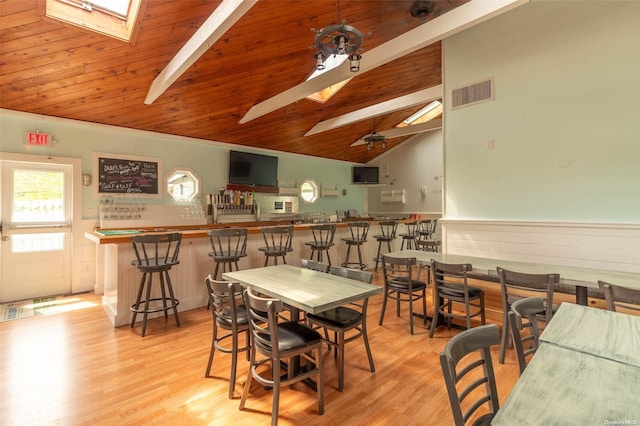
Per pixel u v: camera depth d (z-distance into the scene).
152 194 5.35
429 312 3.70
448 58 4.10
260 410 1.97
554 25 3.26
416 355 2.67
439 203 8.06
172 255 3.71
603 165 3.01
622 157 2.91
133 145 5.16
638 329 1.40
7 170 4.16
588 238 3.06
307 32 3.62
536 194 3.41
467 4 2.91
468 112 3.92
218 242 3.96
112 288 3.52
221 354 2.70
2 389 2.15
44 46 3.08
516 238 3.51
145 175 5.28
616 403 0.88
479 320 3.48
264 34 3.46
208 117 5.15
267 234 4.55
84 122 4.56
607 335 1.34
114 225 4.75
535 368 1.08
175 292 3.74
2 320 3.46
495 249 3.66
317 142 7.35
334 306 1.90
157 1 2.71
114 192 4.95
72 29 2.94
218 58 3.70
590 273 2.49
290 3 3.10
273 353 1.78
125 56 3.40
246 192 6.54
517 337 1.41
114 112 4.47
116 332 3.13
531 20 3.40
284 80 4.52
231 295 2.10
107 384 2.23
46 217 4.44
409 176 8.65
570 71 3.17
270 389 2.19
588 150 3.09
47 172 4.45
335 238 5.52
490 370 1.27
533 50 3.40
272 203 7.29
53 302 4.14
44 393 2.11
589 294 2.47
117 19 3.10
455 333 3.12
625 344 1.25
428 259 3.17
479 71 3.81
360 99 5.65
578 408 0.86
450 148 4.10
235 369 2.11
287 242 4.46
